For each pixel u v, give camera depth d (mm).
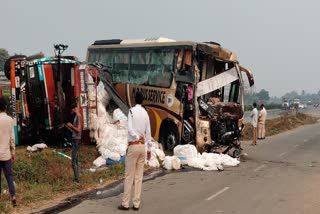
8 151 8625
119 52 19547
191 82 15797
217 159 14680
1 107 8711
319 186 11164
